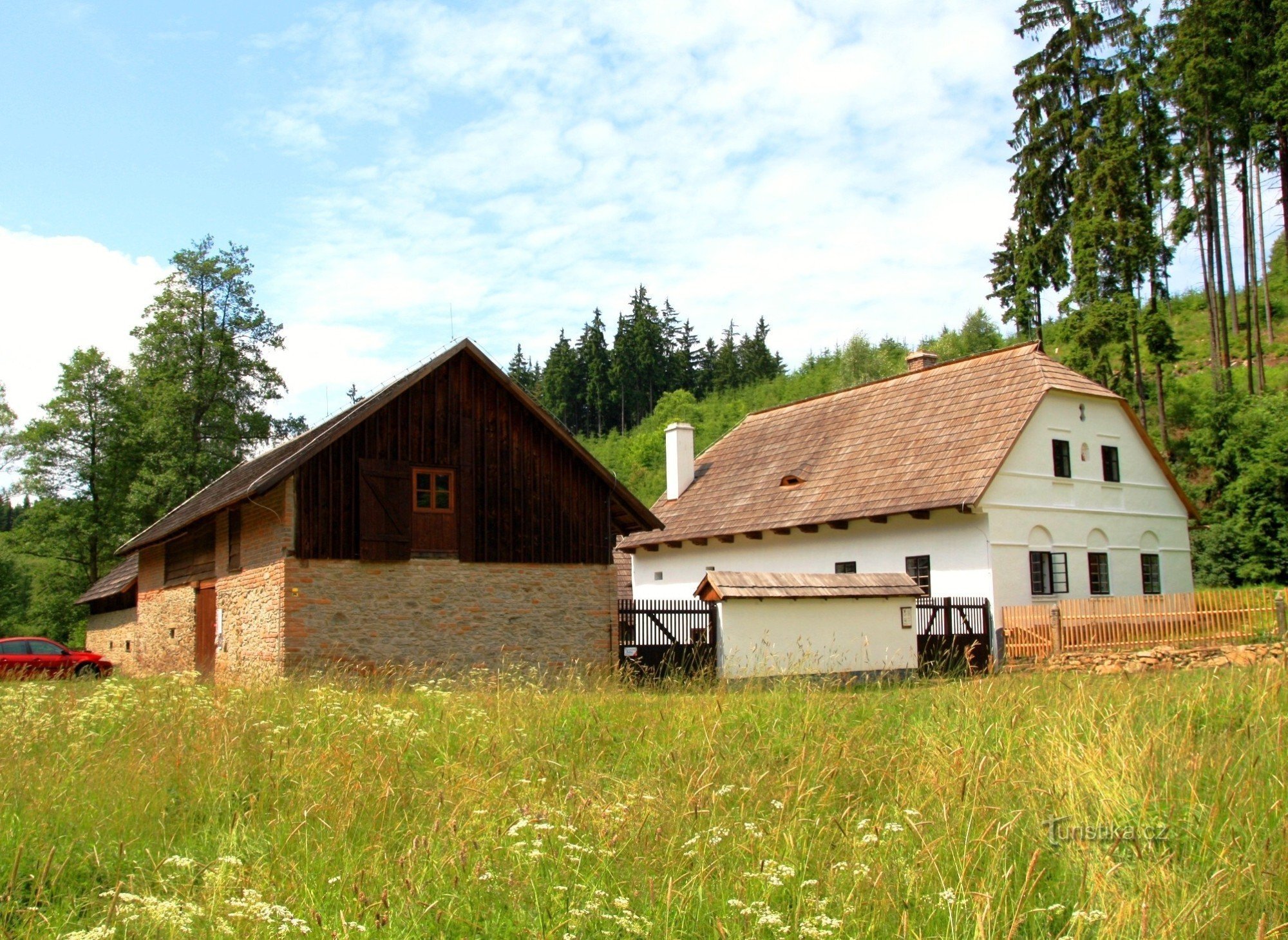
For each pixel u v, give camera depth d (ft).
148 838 22.68
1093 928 18.31
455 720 35.68
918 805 24.91
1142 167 147.64
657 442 254.06
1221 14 134.51
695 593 72.23
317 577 65.67
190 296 149.79
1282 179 139.44
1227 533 106.83
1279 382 148.36
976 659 83.46
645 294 347.77
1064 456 96.63
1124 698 36.22
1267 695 34.76
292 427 160.04
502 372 73.31
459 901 18.57
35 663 97.09
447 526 70.90
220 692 41.55
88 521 148.77
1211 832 21.68
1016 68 149.79
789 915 18.47
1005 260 168.66
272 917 17.54
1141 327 130.00
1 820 22.70
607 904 18.67
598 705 39.81
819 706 37.76
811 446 115.55
